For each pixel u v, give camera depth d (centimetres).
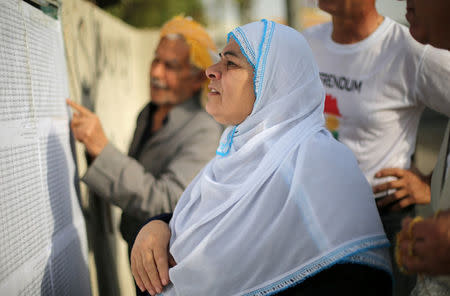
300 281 105
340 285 102
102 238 244
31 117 126
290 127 122
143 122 242
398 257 87
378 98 163
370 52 165
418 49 154
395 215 160
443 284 99
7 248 105
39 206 127
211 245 117
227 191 122
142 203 190
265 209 113
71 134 167
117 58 391
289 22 267
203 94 237
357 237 104
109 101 339
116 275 269
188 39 226
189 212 135
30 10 130
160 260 129
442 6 98
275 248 110
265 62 122
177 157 210
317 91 127
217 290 115
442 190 111
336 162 113
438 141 428
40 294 123
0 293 99
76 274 155
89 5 287
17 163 114
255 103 125
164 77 229
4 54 110
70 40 233
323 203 107
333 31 176
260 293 109
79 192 169
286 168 114
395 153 166
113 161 187
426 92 155
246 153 122
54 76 151
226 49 129
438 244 76
